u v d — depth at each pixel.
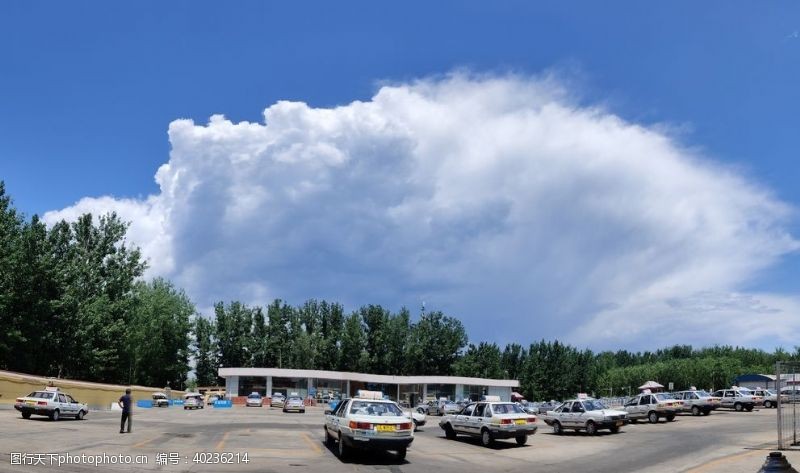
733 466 17.23
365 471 16.38
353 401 19.78
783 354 125.69
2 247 59.16
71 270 67.62
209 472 14.83
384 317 123.81
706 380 113.81
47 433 23.84
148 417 40.88
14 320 59.03
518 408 26.14
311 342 118.06
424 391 91.38
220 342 117.38
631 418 38.22
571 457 21.05
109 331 71.69
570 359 133.12
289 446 21.88
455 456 21.05
